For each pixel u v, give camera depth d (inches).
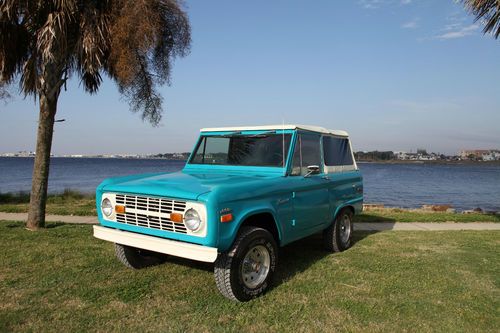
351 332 145.0
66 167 3440.0
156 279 197.9
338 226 260.2
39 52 304.5
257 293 175.2
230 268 163.6
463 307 168.7
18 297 171.8
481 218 440.1
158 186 171.6
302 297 177.5
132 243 172.9
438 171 3784.5
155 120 378.3
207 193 156.2
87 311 158.9
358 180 286.2
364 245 285.9
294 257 246.8
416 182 1916.8
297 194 206.1
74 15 301.7
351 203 272.2
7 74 321.4
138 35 290.4
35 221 319.3
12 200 556.1
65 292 178.5
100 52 305.9
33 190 320.2
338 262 236.1
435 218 438.0
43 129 320.2
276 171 203.8
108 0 299.9
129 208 178.9
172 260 231.0
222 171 222.5
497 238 318.3
